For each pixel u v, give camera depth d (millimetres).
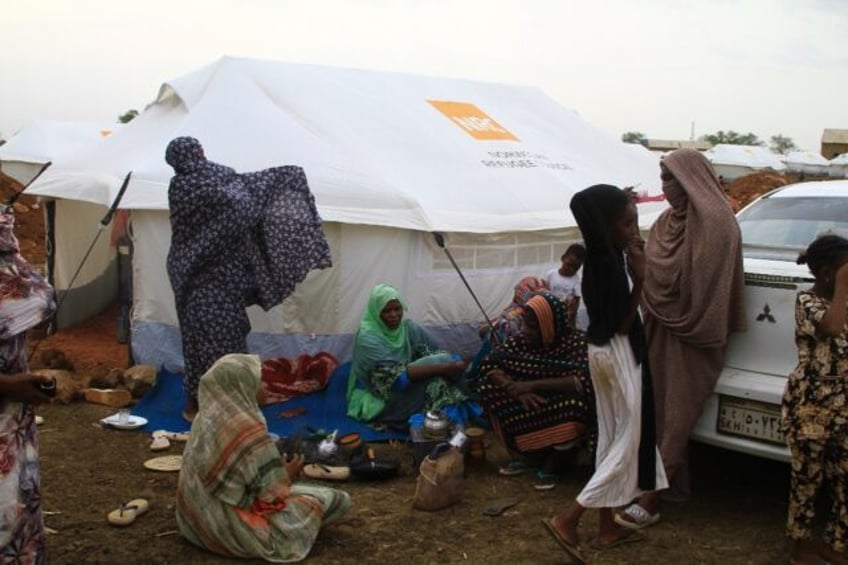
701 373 4688
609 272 4086
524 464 5535
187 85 7895
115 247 10117
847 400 3930
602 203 4062
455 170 7773
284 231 6098
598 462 4242
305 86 7973
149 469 5340
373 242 7027
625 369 4117
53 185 7430
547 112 10312
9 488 3104
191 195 5742
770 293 4625
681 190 4770
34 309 3109
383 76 8922
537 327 5332
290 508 4266
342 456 5520
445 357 6383
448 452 4957
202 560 4133
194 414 6219
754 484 5324
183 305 5930
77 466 5379
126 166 7363
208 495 4105
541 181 8359
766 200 6020
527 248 7957
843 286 3861
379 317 6426
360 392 6484
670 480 4746
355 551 4293
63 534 4379
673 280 4715
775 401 4465
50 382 3145
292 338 7016
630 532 4488
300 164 6996
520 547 4391
